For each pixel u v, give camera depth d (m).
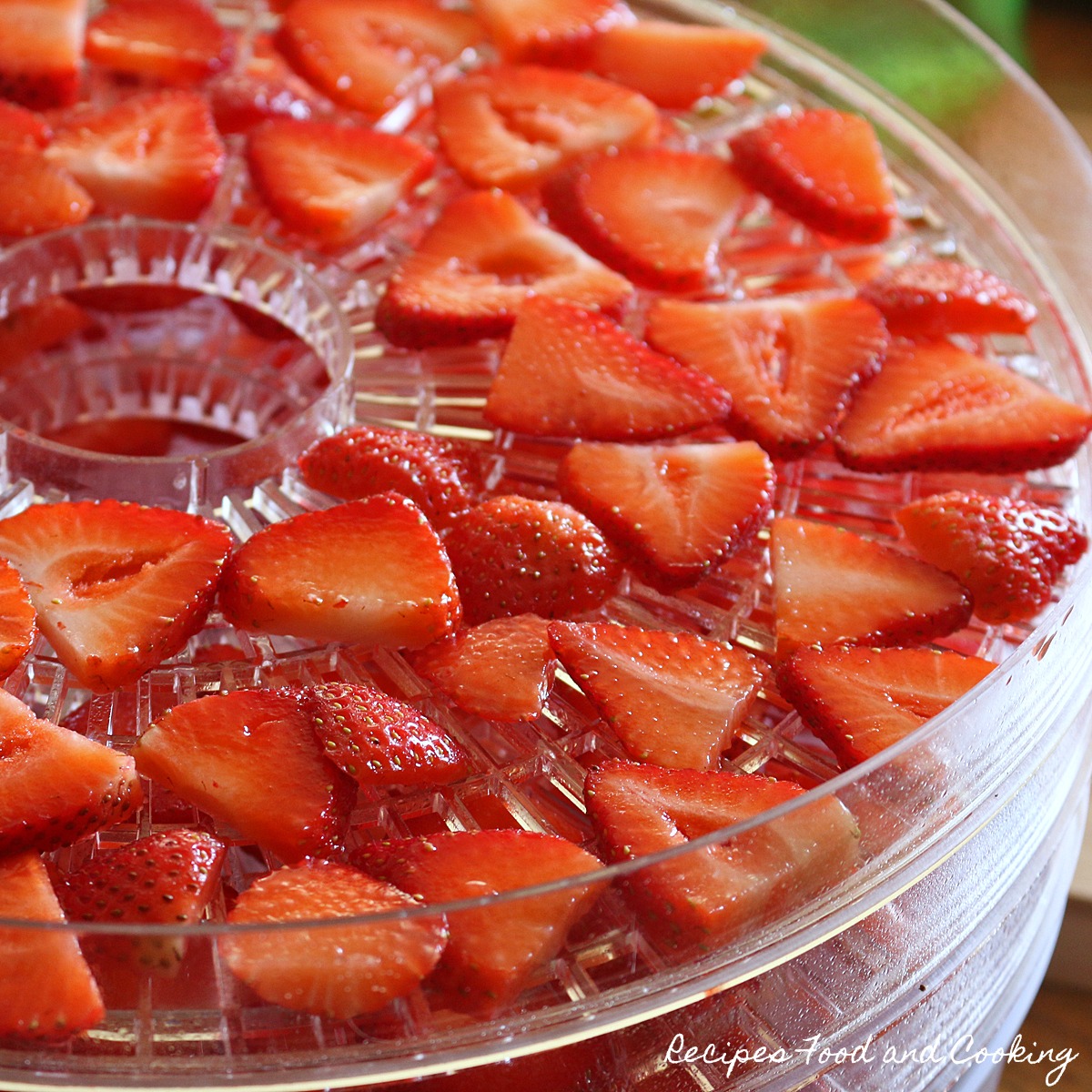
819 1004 0.48
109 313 0.57
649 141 0.59
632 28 0.61
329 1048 0.45
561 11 0.61
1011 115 0.60
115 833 0.47
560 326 0.53
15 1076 0.45
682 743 0.48
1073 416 0.53
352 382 0.53
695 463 0.52
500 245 0.56
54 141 0.57
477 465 0.52
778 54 0.63
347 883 0.46
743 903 0.46
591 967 0.46
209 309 0.58
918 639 0.51
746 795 0.47
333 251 0.57
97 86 0.60
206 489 0.52
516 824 0.48
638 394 0.53
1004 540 0.51
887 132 0.62
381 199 0.57
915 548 0.52
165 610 0.49
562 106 0.59
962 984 0.51
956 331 0.56
